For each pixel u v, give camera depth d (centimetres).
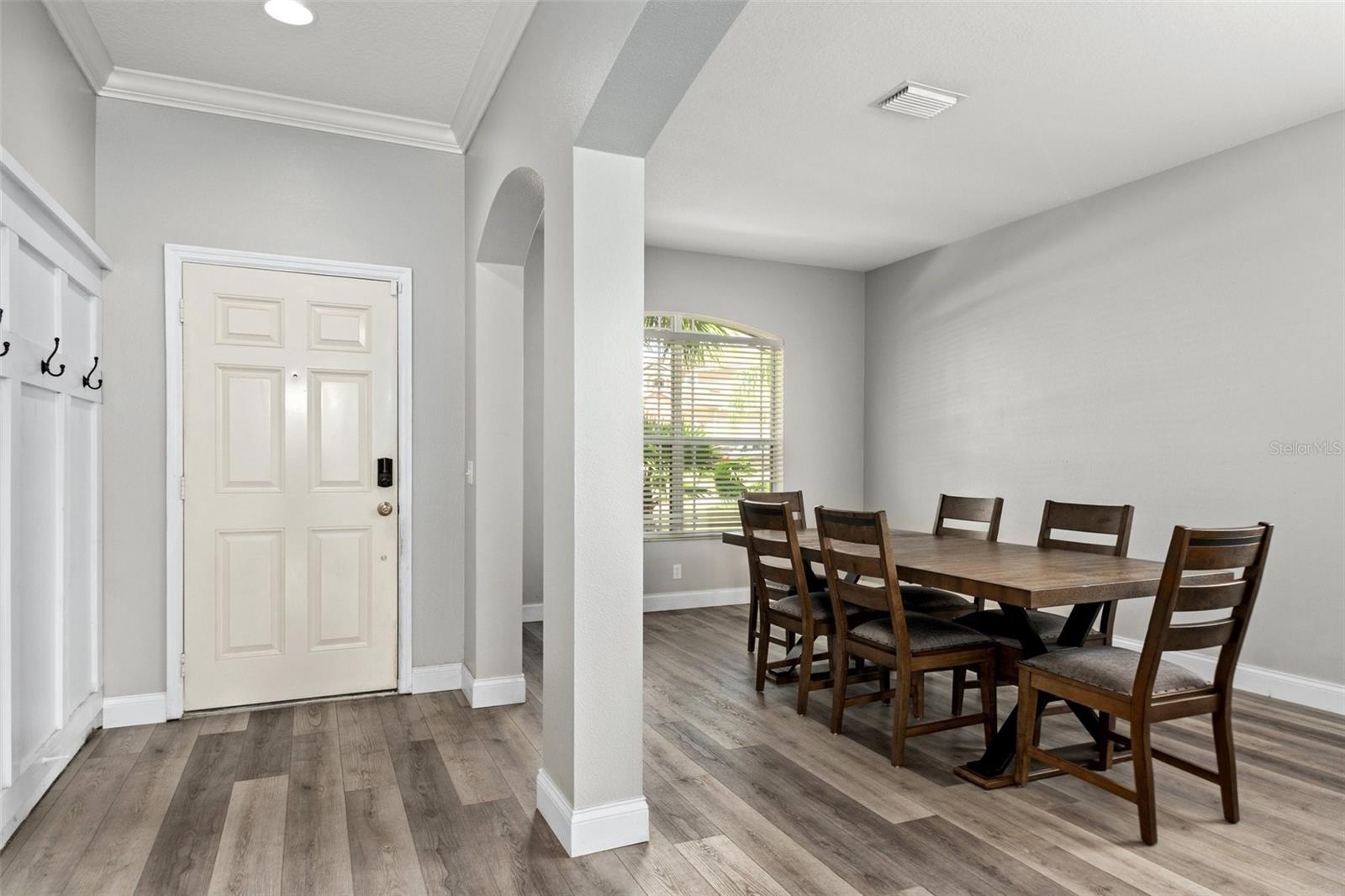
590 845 214
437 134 360
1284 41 281
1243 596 229
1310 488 350
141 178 317
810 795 252
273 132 338
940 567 275
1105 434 442
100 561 305
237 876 200
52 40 262
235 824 229
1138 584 243
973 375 534
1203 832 227
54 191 265
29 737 235
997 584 237
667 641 471
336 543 345
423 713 329
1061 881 201
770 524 355
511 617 348
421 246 361
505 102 291
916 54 293
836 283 629
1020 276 498
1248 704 353
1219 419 386
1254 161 371
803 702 335
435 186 364
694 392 585
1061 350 470
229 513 329
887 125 356
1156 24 270
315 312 343
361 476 349
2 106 222
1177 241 405
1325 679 345
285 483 337
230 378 330
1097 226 448
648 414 570
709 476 588
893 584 276
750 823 233
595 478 218
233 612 329
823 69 304
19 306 223
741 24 273
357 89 323
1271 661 364
